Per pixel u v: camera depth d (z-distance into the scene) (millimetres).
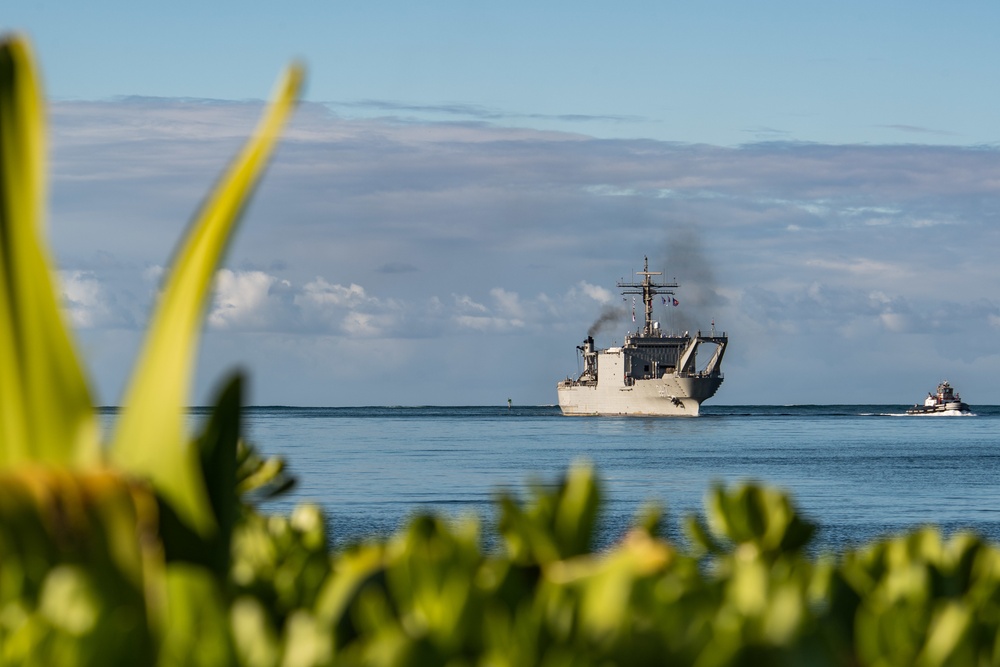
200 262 9984
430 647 7379
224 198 9852
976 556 11211
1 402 10352
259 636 7578
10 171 10133
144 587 9391
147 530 9898
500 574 9078
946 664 8578
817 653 7520
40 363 10367
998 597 9859
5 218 10156
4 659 7539
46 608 8188
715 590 9102
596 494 10898
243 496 18094
